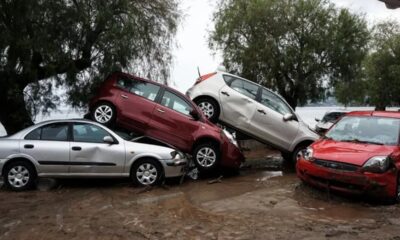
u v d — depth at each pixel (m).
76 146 9.38
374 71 31.95
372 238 6.07
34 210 7.75
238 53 23.27
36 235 6.38
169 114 10.59
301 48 23.08
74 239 6.18
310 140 11.84
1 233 6.50
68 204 8.15
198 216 7.25
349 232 6.34
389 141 8.70
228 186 9.86
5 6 11.23
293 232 6.35
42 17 11.64
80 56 12.91
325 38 22.75
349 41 23.45
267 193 8.97
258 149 18.36
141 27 13.12
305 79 23.08
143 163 9.59
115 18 12.46
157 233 6.36
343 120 9.84
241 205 8.01
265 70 23.03
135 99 10.53
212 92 11.42
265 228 6.56
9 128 13.47
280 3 22.91
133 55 13.03
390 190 7.78
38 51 11.71
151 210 7.64
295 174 11.64
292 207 7.81
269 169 12.69
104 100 10.48
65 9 11.68
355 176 7.77
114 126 10.53
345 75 24.05
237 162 11.10
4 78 12.34
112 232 6.43
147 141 10.40
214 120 11.45
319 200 8.29
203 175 11.42
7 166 9.33
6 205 8.12
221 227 6.62
